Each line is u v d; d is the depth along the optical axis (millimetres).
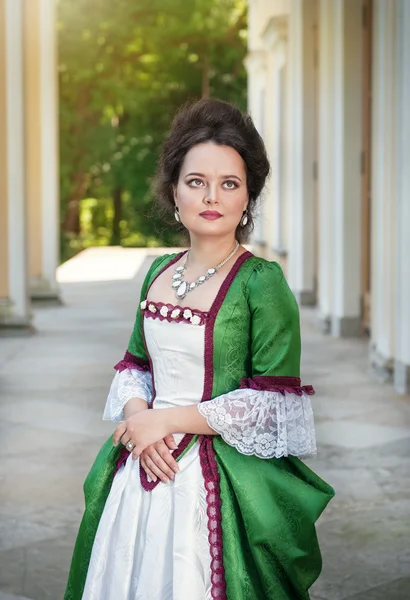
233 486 2250
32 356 9164
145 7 27359
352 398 6941
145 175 32062
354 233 9734
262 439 2262
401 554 3904
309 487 2328
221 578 2223
